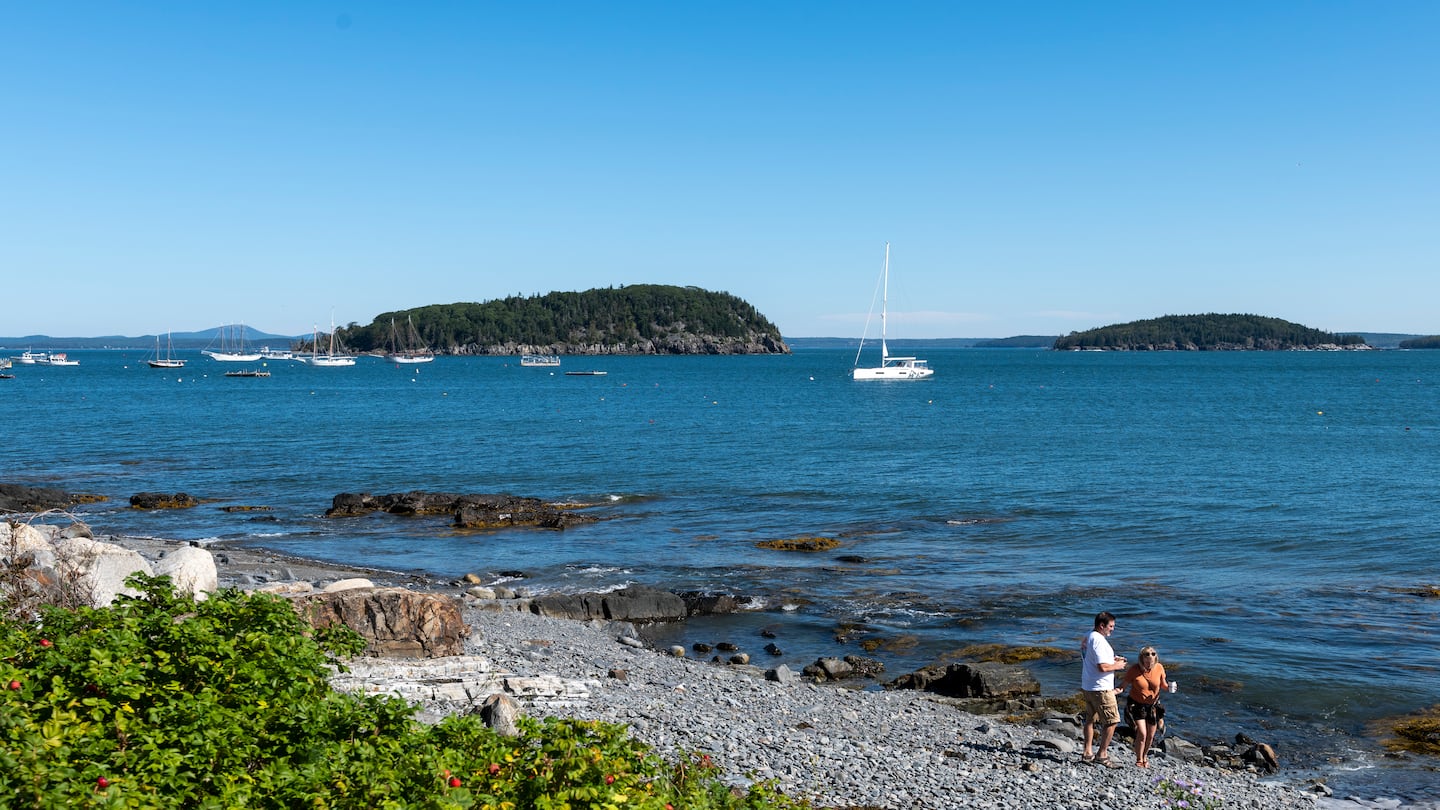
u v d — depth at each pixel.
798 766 13.64
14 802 5.57
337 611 17.03
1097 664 14.91
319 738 7.53
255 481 48.09
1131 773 14.67
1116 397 122.81
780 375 199.00
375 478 49.16
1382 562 30.14
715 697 17.55
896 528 36.22
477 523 36.91
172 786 6.32
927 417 89.81
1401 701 18.41
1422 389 137.88
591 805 6.77
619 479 48.75
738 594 26.88
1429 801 14.32
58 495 41.12
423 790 6.80
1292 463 53.91
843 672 20.44
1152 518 37.59
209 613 9.72
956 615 24.62
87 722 6.86
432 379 183.12
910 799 12.77
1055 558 31.08
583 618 24.88
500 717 11.55
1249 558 30.86
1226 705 18.36
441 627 17.48
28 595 12.36
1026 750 15.52
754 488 45.69
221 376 190.62
